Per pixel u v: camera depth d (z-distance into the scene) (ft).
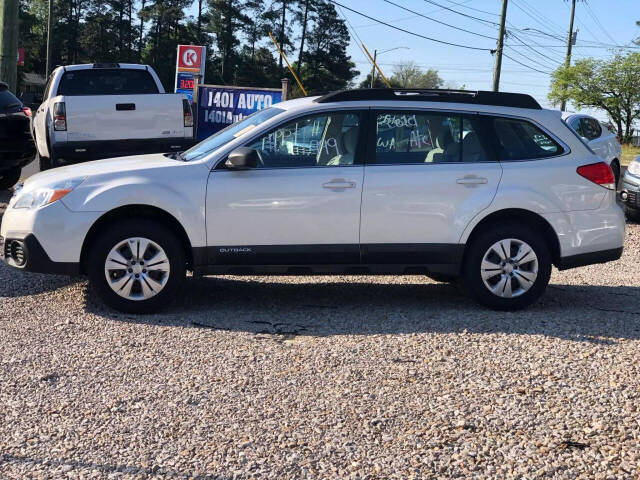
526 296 22.03
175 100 38.42
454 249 21.76
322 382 16.08
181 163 21.45
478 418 14.40
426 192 21.56
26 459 12.60
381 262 21.72
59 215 20.66
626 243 36.32
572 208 22.21
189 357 17.53
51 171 22.50
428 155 21.90
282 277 26.73
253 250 21.27
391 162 21.71
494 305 22.04
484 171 21.83
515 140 22.34
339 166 21.52
